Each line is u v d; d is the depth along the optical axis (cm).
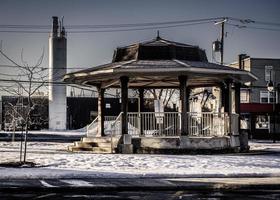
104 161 2019
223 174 1659
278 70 6072
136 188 1400
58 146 3148
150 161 2030
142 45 2595
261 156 2411
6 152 2538
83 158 2122
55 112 7400
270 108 5553
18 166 1858
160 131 2530
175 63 2445
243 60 6194
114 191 1378
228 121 2595
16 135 5303
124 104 2472
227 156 2334
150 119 2606
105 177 1612
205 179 1592
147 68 2370
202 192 1348
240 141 2764
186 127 2452
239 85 2859
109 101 7856
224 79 2641
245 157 2295
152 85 3114
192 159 2128
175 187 1410
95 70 2477
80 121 8175
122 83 2461
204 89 5531
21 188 1375
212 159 2142
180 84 2444
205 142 2467
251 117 5619
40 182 1493
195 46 2694
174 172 1683
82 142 2656
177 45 2616
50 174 1608
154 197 1253
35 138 4662
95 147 2566
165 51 2575
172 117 2536
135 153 2445
